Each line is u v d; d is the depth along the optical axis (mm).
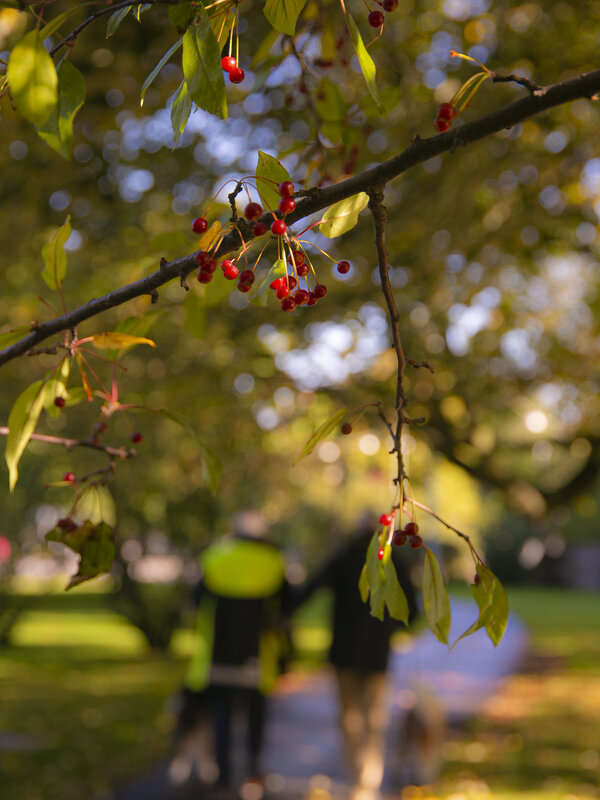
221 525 15766
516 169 6102
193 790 6578
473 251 6180
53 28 1389
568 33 5621
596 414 7691
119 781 7227
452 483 23406
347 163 2826
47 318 8047
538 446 7641
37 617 26016
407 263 6199
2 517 16203
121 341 1766
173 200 6770
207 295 2273
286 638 6664
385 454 8211
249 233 1565
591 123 5852
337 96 2775
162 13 4887
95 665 15438
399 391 1611
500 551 47000
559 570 47531
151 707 11117
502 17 5898
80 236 6711
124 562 17000
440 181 6020
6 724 9766
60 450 13570
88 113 5508
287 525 24656
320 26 2832
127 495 14523
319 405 7125
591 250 6418
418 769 6992
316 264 6035
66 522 1877
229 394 6680
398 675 11109
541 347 7586
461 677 13602
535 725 9914
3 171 5855
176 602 16969
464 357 7070
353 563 6332
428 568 1538
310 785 6988
